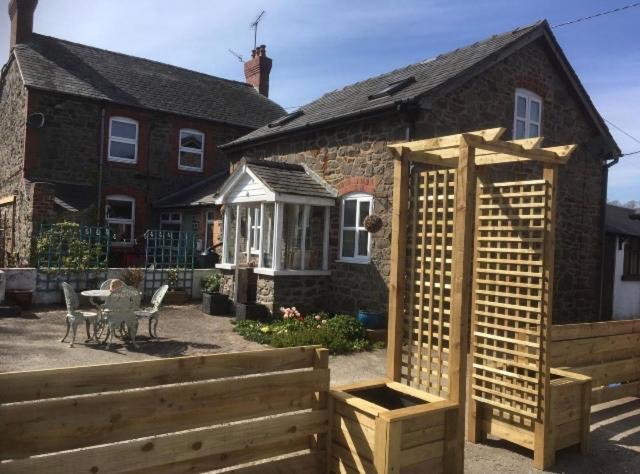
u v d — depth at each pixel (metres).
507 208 5.00
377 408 3.67
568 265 12.74
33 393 2.92
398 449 3.54
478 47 12.08
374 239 10.52
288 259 11.54
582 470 4.62
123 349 8.18
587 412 5.01
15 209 16.25
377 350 8.95
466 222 4.20
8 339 8.45
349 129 11.31
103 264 12.63
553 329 5.86
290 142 13.11
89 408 3.00
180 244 14.03
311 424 3.87
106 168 17.56
